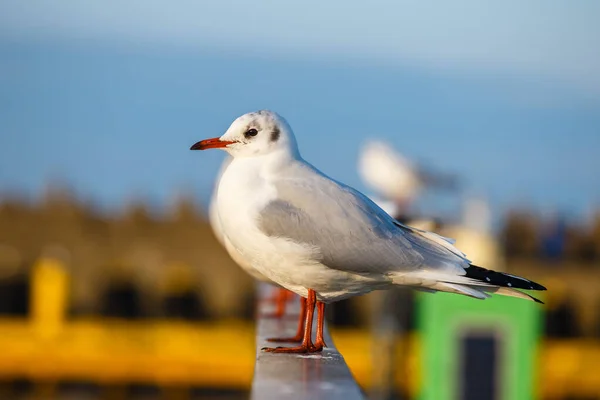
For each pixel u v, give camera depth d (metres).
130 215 25.55
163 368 22.48
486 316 14.05
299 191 7.09
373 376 18.67
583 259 25.94
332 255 7.01
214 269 24.75
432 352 14.22
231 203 7.14
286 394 5.55
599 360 22.72
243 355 22.64
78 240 25.16
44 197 25.89
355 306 22.91
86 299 24.55
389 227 7.25
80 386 22.38
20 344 22.44
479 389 14.15
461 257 7.35
